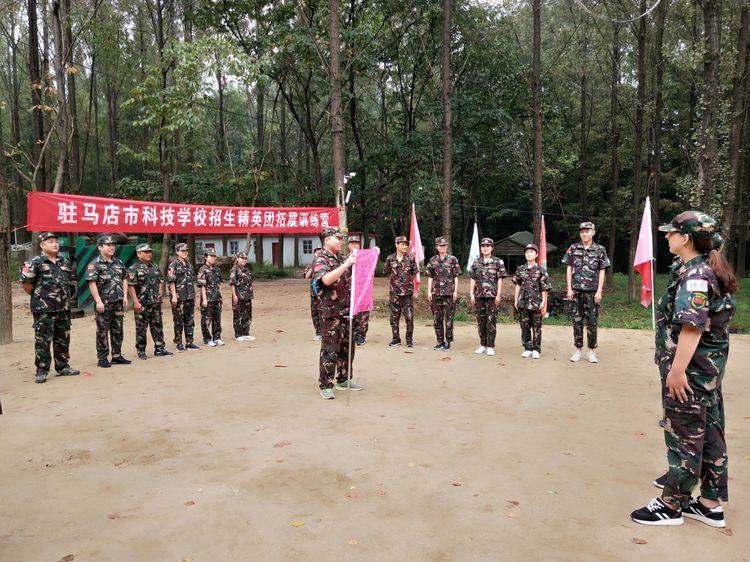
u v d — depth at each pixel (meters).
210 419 4.83
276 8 19.36
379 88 27.17
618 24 19.31
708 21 11.16
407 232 25.77
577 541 2.75
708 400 2.83
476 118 21.31
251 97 33.09
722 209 13.66
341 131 12.26
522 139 22.56
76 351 8.46
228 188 19.08
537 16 13.96
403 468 3.69
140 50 22.81
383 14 20.58
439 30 22.28
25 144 31.22
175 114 14.31
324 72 19.94
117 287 7.37
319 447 4.10
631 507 3.14
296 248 33.75
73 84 19.41
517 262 37.19
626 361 7.57
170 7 19.64
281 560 2.55
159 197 20.42
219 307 9.04
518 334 10.10
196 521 2.95
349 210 25.48
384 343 9.15
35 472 3.68
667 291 3.15
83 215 10.11
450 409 5.18
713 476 2.91
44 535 2.81
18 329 10.77
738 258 24.17
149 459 3.89
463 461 3.83
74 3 18.23
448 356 7.92
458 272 8.43
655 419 4.89
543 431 4.52
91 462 3.85
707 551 2.67
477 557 2.59
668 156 29.39
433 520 2.96
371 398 5.57
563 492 3.33
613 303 19.31
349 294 5.68
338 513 3.04
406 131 24.00
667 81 20.20
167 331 10.53
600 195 33.84
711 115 11.27
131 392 5.84
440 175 22.56
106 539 2.76
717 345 2.86
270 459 3.86
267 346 8.77
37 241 13.62
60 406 5.32
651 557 2.61
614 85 20.73
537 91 14.09
